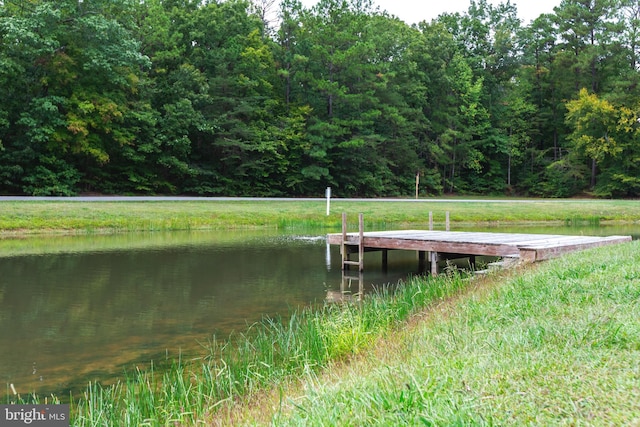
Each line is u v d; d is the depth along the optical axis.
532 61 60.56
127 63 32.81
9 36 28.92
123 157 37.31
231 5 45.31
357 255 16.77
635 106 50.09
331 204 31.53
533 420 2.98
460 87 56.66
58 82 32.56
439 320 6.52
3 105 31.94
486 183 58.41
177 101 38.66
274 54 47.53
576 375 3.58
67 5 30.94
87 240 18.94
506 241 12.94
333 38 46.69
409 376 3.89
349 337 6.47
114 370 6.12
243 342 7.14
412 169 52.03
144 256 15.39
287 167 44.09
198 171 39.16
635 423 2.79
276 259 15.38
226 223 24.78
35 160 33.22
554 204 35.59
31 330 7.78
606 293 6.38
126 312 8.91
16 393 5.42
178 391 5.08
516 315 6.01
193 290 10.83
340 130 44.66
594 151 50.56
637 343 4.28
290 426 3.39
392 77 49.81
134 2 37.28
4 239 18.81
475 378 3.73
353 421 3.23
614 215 32.19
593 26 57.62
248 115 42.28
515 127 59.53
